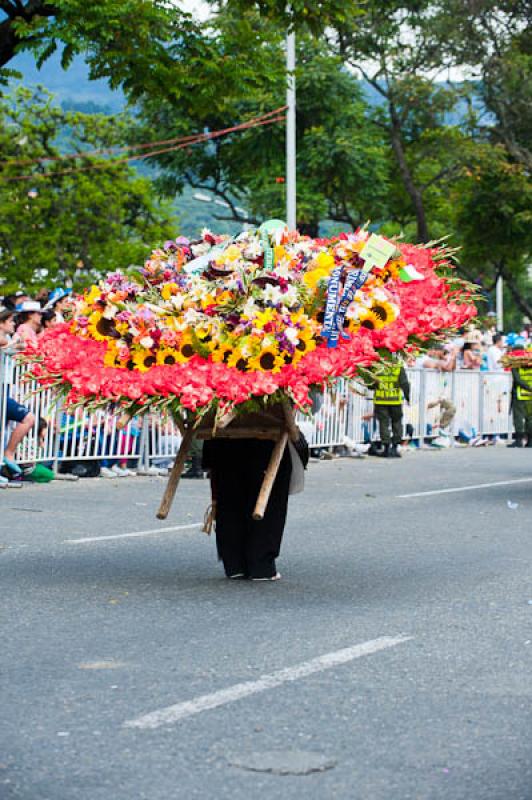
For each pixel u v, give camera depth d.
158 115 43.78
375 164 43.88
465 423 27.70
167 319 9.02
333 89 42.91
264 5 19.30
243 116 41.97
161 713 5.88
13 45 18.47
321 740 5.51
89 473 18.06
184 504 14.88
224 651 7.16
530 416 27.64
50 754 5.28
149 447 18.81
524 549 11.44
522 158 49.78
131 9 18.23
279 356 8.88
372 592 9.12
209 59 19.64
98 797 4.79
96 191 56.34
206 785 4.93
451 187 51.91
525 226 52.12
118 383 9.09
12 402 16.33
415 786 4.95
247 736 5.55
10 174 55.22
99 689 6.30
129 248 56.81
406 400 23.09
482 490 17.17
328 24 19.39
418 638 7.55
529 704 6.13
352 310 9.09
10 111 56.09
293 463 9.66
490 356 29.62
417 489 17.20
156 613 8.25
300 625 7.91
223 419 8.80
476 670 6.79
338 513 14.22
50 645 7.29
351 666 6.83
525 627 7.91
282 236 9.46
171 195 46.47
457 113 49.81
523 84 48.59
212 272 9.01
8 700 6.09
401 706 6.06
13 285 55.62
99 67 19.30
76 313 9.33
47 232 56.69
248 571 9.61
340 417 22.80
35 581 9.41
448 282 9.70
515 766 5.20
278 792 4.86
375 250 9.18
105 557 10.65
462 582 9.58
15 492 15.67
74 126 57.38
